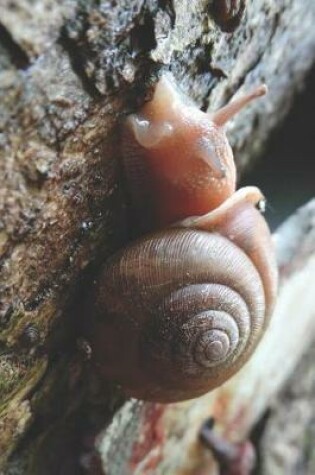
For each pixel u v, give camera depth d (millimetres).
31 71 83
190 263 100
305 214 158
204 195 103
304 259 154
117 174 99
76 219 97
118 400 121
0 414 104
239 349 105
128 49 92
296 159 174
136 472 138
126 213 104
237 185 162
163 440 140
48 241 94
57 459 123
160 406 134
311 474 169
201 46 104
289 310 155
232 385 149
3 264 91
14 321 96
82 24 86
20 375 102
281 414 173
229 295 102
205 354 102
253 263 107
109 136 96
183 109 101
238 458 153
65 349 108
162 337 101
